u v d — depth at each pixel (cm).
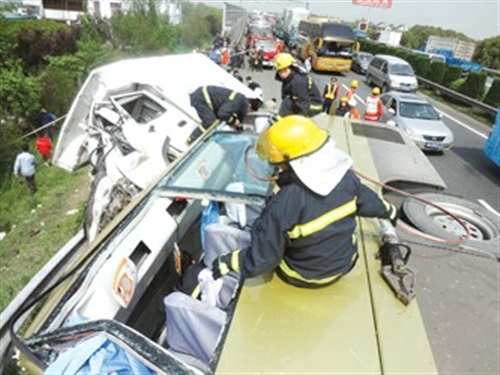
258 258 169
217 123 433
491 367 152
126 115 528
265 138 170
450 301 184
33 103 1246
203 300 235
